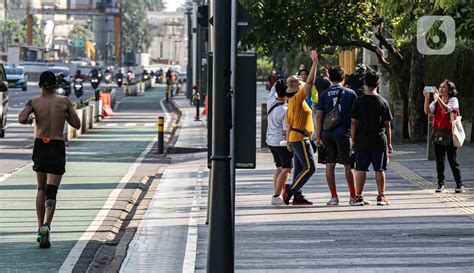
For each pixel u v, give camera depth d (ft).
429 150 152.97
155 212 103.65
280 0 173.68
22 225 92.48
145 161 170.30
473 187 118.01
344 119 101.40
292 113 101.35
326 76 135.74
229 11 57.11
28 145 196.85
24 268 72.49
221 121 57.06
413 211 98.99
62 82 424.05
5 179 133.18
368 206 102.78
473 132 189.57
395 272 69.72
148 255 78.33
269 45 181.37
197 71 386.32
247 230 88.38
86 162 165.58
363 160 101.81
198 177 140.26
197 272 70.38
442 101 110.93
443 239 83.05
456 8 110.52
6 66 524.93
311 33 177.58
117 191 122.72
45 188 83.71
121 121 293.84
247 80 59.00
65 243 83.61
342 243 81.61
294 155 104.06
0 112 213.66
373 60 213.46
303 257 75.66
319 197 110.63
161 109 377.91
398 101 187.73
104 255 79.66
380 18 181.27
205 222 95.09
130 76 590.55
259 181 128.06
